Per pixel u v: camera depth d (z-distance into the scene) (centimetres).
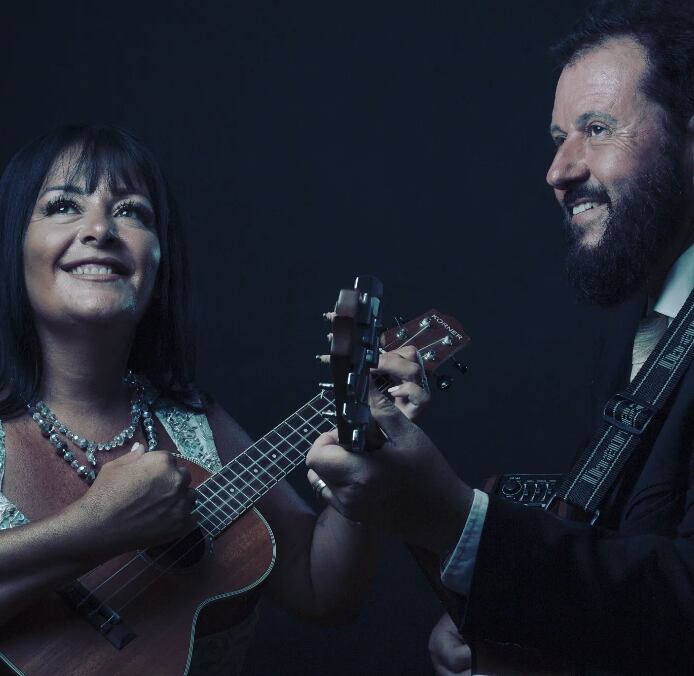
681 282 164
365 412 108
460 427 422
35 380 179
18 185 178
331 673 393
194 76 433
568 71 166
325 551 192
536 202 430
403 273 430
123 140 185
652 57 158
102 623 164
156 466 165
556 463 420
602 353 182
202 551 175
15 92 423
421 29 436
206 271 427
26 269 176
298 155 434
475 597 130
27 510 169
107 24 430
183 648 165
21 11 425
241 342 427
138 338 195
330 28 436
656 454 147
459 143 433
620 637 129
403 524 129
